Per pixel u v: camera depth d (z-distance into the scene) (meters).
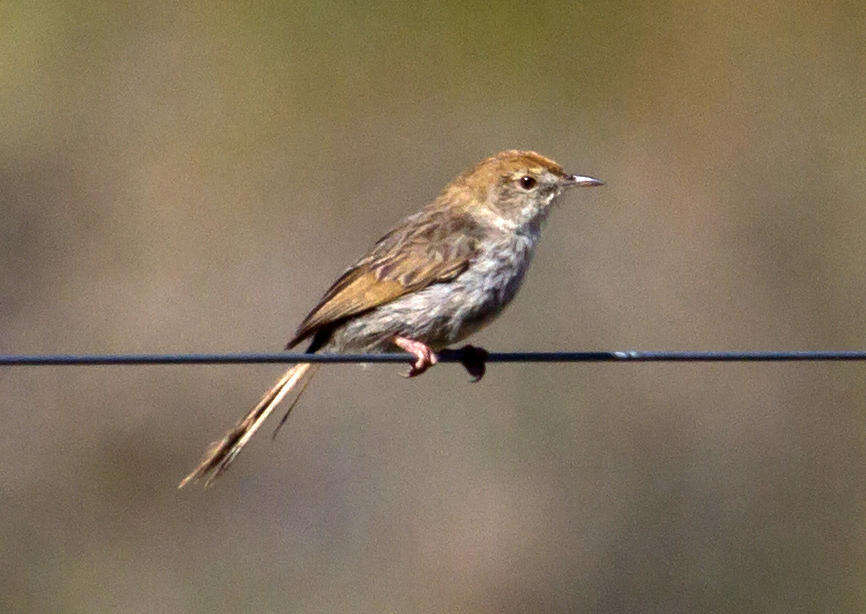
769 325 19.55
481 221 10.03
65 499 17.36
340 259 19.89
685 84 21.03
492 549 17.12
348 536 17.12
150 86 20.34
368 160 20.69
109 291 18.95
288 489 17.30
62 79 20.08
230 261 19.53
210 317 18.81
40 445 17.45
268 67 20.69
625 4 21.25
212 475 9.52
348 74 20.88
